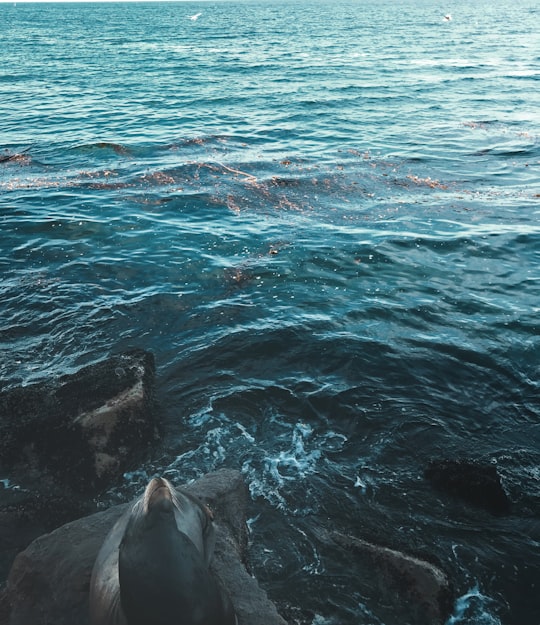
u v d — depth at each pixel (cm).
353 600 471
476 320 873
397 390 727
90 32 7275
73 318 853
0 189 1386
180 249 1073
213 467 607
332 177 1468
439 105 2489
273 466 609
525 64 3909
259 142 1848
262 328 838
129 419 613
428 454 631
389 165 1603
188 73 3484
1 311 868
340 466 612
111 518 488
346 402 702
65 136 1939
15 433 595
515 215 1260
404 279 988
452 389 733
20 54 4572
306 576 491
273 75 3378
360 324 857
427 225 1202
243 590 424
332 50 4788
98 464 584
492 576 498
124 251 1062
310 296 930
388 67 3734
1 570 495
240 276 984
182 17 11869
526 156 1705
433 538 530
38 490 564
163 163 1590
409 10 14788
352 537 519
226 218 1220
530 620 467
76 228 1152
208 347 793
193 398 702
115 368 662
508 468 614
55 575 441
